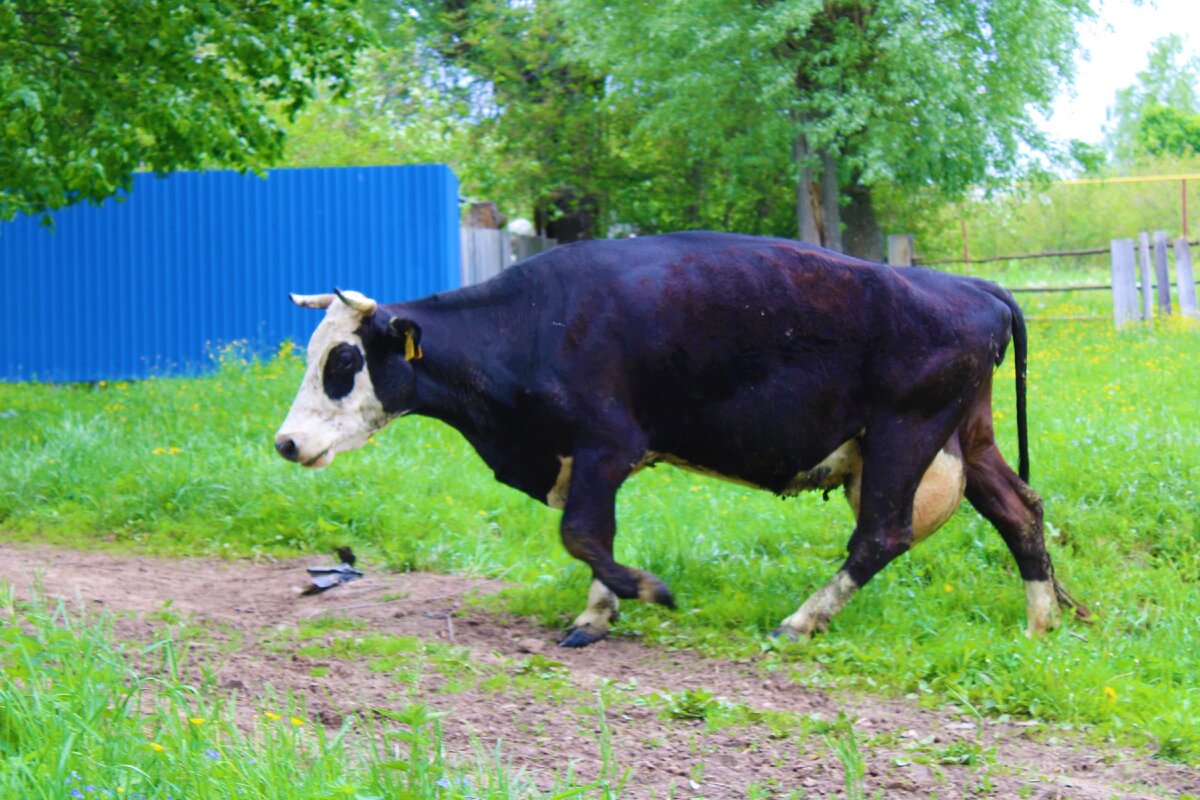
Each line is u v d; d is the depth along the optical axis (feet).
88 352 52.90
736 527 27.55
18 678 14.66
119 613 21.34
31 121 34.01
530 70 78.89
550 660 19.12
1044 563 21.77
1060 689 17.57
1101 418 33.55
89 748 12.58
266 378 44.88
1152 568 24.81
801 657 19.63
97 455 33.78
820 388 20.67
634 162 77.51
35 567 26.04
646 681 18.63
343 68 40.16
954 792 14.20
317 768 12.64
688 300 20.39
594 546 20.24
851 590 20.86
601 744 14.46
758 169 67.51
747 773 14.60
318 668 18.19
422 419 38.22
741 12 56.13
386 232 51.60
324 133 73.72
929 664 18.80
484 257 58.70
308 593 24.38
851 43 54.39
